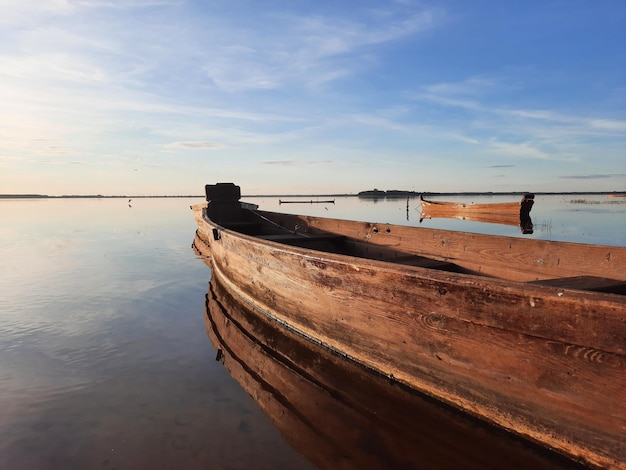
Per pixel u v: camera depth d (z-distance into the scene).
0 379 3.83
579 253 3.91
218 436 2.87
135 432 2.93
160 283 8.13
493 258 4.67
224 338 4.90
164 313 6.04
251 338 4.88
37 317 5.86
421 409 3.00
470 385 2.64
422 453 2.57
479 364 2.56
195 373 3.94
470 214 20.03
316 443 2.76
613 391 2.01
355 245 6.80
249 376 3.86
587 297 2.05
